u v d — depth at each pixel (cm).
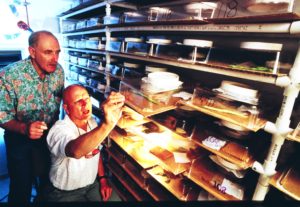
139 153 182
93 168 145
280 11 77
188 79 174
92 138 94
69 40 369
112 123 95
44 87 165
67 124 129
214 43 157
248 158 101
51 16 402
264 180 96
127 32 241
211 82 163
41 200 137
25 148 160
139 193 190
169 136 170
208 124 133
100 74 282
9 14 335
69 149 103
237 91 104
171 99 136
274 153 90
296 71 77
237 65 101
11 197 161
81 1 267
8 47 344
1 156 267
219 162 122
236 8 96
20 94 152
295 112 100
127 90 158
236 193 111
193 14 120
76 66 356
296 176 102
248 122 95
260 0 84
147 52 161
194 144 154
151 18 150
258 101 104
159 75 139
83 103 131
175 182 155
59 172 133
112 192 159
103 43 242
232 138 114
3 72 144
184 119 141
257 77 87
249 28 91
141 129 181
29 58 158
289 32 78
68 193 140
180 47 136
